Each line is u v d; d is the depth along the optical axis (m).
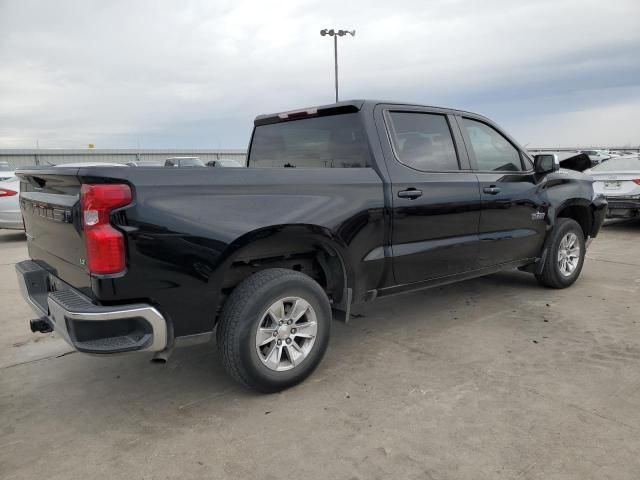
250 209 2.84
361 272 3.43
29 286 3.25
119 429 2.71
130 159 39.94
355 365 3.46
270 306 2.93
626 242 8.30
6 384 3.30
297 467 2.33
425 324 4.30
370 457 2.39
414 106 3.89
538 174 4.77
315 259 3.54
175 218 2.58
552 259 5.07
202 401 3.01
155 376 3.39
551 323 4.23
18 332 4.32
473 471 2.26
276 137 4.29
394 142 3.67
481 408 2.82
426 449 2.44
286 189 3.01
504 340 3.87
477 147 4.32
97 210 2.39
